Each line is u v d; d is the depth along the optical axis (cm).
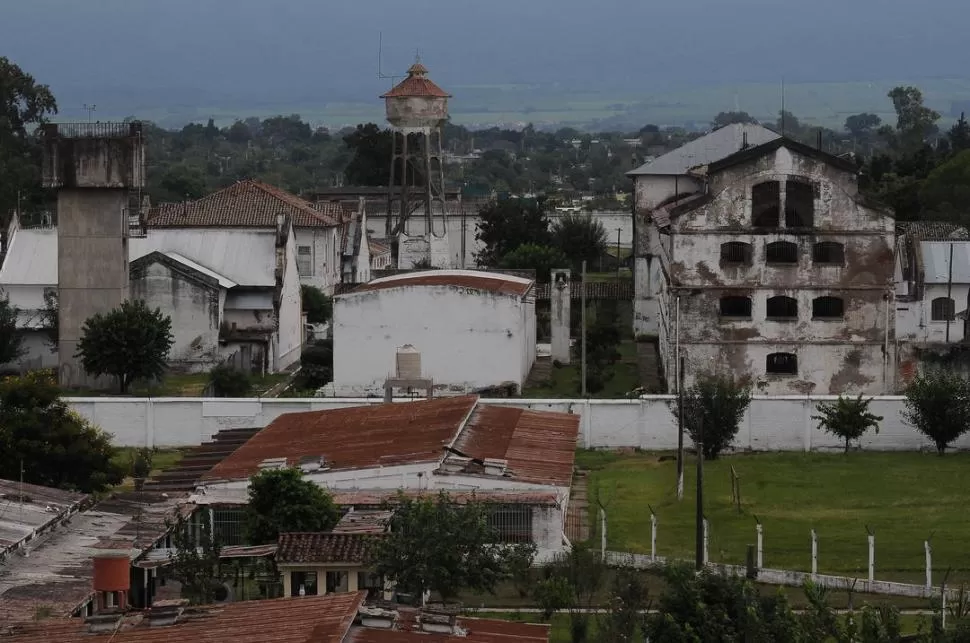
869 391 15725
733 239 15688
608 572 9775
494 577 8606
